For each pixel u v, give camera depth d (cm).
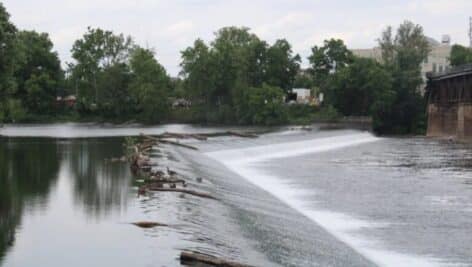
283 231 2947
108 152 6212
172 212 2803
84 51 17825
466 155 7994
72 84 18038
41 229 2406
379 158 7581
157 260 1991
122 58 17975
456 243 3175
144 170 4297
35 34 17425
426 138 12075
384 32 19462
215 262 1975
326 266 2419
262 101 14788
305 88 19250
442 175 5875
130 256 2028
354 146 9738
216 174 4959
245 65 16250
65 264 1939
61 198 3152
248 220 3014
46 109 16850
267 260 2264
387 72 14825
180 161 5134
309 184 5206
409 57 17250
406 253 2964
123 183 3734
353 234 3341
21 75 16712
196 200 3219
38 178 3966
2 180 3866
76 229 2408
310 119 15062
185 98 17988
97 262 1961
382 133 14675
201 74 16100
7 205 2936
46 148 6819
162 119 16375
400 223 3631
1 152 6181
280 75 16888
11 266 1916
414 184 5241
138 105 16675
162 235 2316
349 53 16738
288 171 6147
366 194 4681
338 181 5409
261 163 6919
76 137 9412
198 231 2456
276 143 8919
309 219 3694
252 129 12888
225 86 16312
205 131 11969
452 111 12100
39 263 1947
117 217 2658
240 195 3956
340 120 14800
